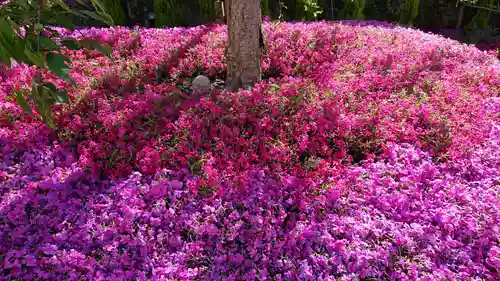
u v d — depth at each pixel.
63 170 3.17
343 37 5.72
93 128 3.66
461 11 8.57
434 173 3.26
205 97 3.97
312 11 8.11
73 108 3.77
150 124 3.63
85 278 2.48
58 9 2.12
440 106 4.04
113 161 3.26
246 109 3.81
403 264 2.57
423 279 2.49
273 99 3.89
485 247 2.71
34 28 1.87
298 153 3.46
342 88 4.28
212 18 7.81
